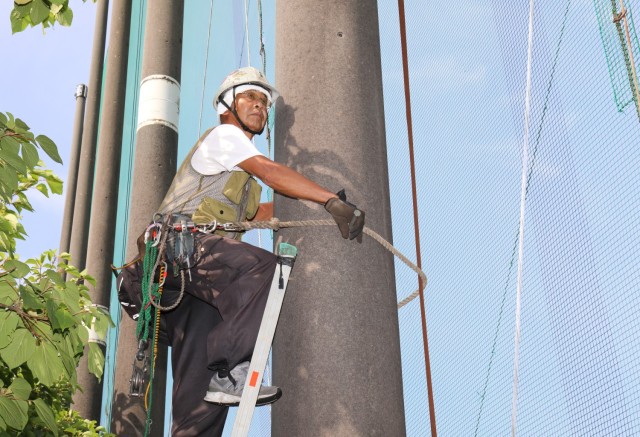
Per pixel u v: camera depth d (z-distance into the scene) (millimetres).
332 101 3568
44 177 4734
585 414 3434
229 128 3373
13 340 3316
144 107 8273
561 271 3783
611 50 3691
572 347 3594
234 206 3424
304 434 3082
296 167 3488
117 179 11172
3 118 3527
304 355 3193
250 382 3000
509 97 4543
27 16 4379
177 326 3508
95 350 3717
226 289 3188
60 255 5074
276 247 3445
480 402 4098
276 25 3967
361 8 3844
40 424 5574
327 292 3258
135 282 3455
